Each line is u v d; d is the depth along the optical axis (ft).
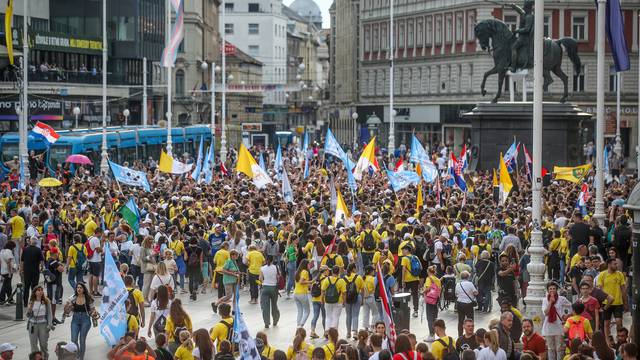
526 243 117.19
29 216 134.62
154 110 425.28
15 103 312.29
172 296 87.25
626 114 370.94
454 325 102.94
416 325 103.19
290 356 72.74
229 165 241.96
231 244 121.80
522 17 234.58
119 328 79.71
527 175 186.91
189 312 110.63
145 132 270.87
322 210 137.18
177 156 296.10
